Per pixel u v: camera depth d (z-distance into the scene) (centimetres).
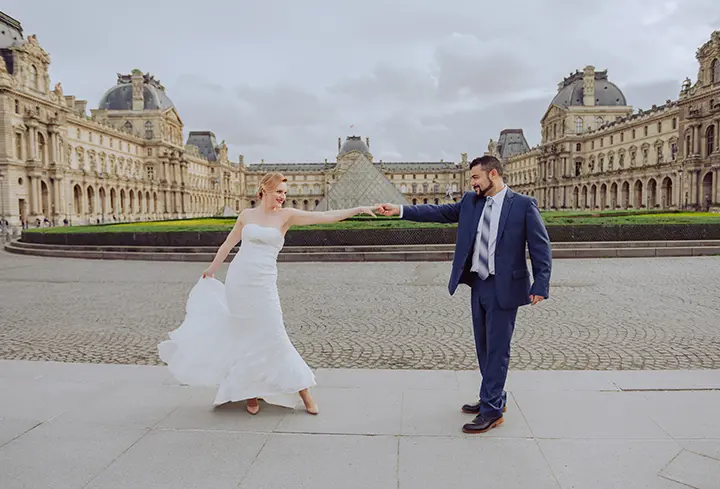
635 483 507
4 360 948
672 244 2891
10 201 7188
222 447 591
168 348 720
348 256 2766
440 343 1114
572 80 13700
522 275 633
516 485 505
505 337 631
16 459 566
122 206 10881
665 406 697
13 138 7288
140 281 2094
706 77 8038
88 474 533
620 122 11306
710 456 557
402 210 698
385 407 710
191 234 3080
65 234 3450
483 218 652
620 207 10956
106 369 892
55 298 1709
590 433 617
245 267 676
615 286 1789
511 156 17275
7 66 7494
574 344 1081
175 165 12850
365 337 1172
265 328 681
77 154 9319
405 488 501
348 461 556
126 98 12812
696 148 8212
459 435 616
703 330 1175
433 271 2298
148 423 659
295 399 706
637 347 1052
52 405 722
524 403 715
